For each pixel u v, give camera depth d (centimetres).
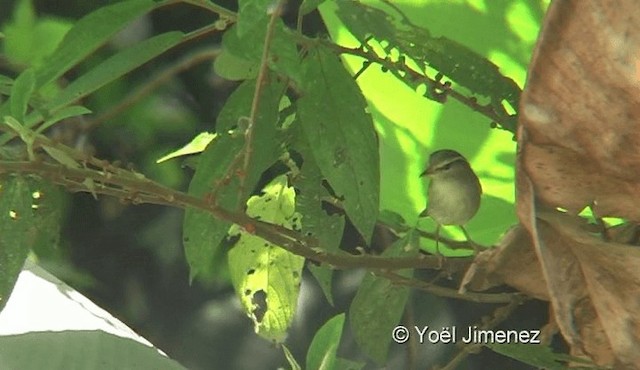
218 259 1159
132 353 558
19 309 587
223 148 563
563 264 499
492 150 695
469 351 604
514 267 560
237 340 1349
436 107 682
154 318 1384
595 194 492
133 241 1351
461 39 654
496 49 656
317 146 550
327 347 595
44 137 550
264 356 1324
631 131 468
